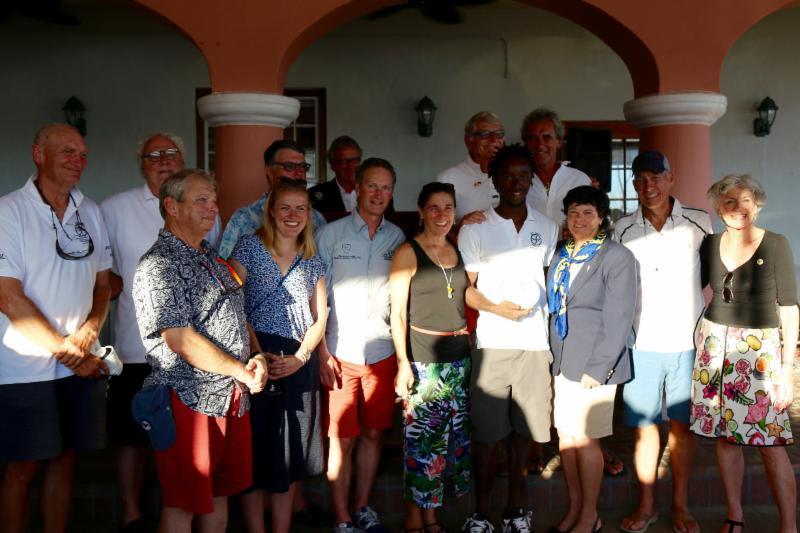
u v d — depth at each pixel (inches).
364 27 324.5
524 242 149.4
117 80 322.0
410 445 145.9
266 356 133.3
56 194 132.6
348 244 147.6
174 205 118.1
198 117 324.5
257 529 138.7
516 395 148.7
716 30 201.2
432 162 330.0
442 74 328.2
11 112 320.2
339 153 201.5
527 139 177.9
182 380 117.6
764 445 142.7
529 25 326.6
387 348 149.9
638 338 153.3
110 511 161.2
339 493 149.3
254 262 135.3
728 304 145.3
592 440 147.1
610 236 154.9
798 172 333.1
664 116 201.8
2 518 131.6
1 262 124.6
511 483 153.1
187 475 118.2
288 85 327.3
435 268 143.5
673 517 158.6
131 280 149.3
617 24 202.2
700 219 153.7
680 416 153.8
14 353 127.6
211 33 196.5
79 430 134.1
